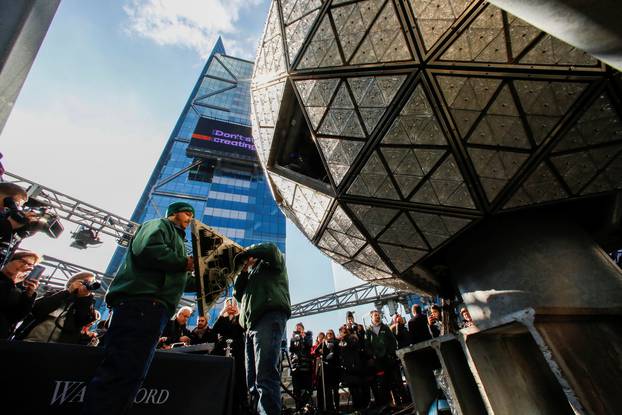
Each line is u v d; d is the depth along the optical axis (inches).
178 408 86.3
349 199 161.8
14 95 45.9
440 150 129.6
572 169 123.3
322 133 155.6
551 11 46.9
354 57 134.3
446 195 139.1
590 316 101.4
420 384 135.3
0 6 43.9
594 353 91.9
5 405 68.6
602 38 46.8
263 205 2043.6
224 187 2033.7
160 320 80.0
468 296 154.0
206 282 123.7
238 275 146.5
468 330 110.5
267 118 193.8
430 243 160.7
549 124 116.6
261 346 113.1
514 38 110.5
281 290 127.5
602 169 121.2
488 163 127.6
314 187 178.9
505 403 99.9
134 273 83.0
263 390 105.1
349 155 149.3
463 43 115.8
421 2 118.7
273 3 178.2
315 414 231.5
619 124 111.8
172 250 88.5
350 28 133.8
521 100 115.6
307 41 149.2
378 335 257.4
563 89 111.0
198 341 220.7
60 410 72.7
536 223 143.6
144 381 85.8
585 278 126.3
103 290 554.3
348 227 178.1
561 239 137.5
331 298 857.5
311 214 197.6
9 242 131.7
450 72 118.9
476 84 118.0
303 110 159.2
